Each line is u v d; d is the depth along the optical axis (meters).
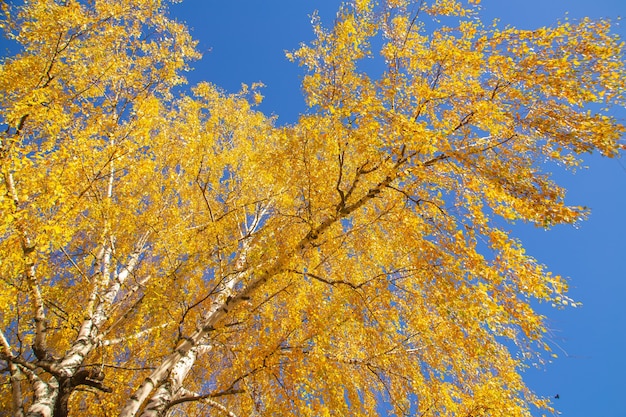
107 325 4.92
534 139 3.65
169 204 5.32
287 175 4.56
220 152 6.12
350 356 4.90
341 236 4.32
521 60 3.37
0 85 3.83
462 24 3.74
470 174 3.49
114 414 3.96
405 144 3.57
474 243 3.46
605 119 3.07
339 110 3.71
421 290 4.23
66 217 3.41
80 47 4.93
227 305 4.04
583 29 3.27
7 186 3.12
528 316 3.04
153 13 5.80
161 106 6.35
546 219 3.02
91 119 4.25
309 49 4.50
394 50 4.29
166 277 3.92
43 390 3.40
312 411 3.61
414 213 3.99
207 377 5.35
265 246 3.80
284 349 3.82
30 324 4.33
